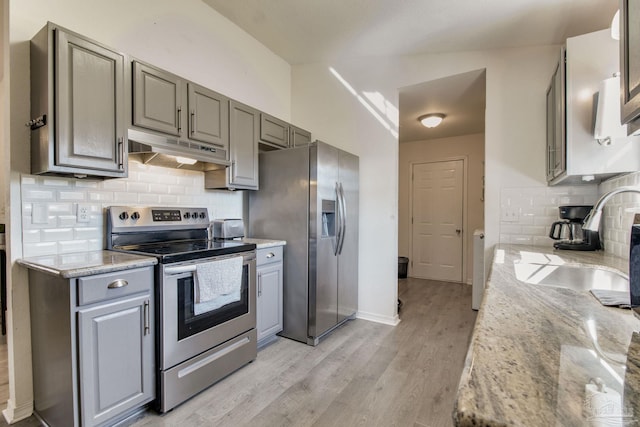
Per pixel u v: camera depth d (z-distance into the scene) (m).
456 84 3.17
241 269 2.20
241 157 2.67
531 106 2.73
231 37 2.94
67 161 1.60
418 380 2.12
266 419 1.72
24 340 1.73
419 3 2.34
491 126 2.85
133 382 1.64
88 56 1.69
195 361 1.92
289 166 2.81
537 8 2.25
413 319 3.33
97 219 2.01
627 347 0.65
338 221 2.94
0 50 2.22
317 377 2.15
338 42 3.06
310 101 3.64
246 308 2.30
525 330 0.74
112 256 1.76
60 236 1.84
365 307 3.34
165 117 2.08
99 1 2.02
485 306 0.93
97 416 1.50
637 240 0.86
